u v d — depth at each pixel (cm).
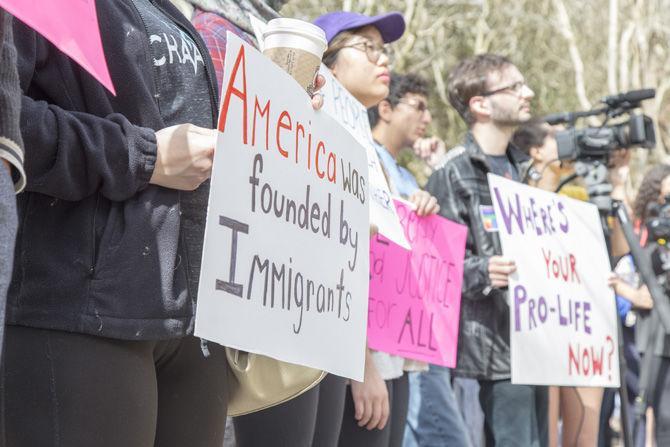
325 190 291
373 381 459
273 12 404
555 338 589
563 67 2305
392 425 520
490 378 575
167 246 255
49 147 234
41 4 194
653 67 2303
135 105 266
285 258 266
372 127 633
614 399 884
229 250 241
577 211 627
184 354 278
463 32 2092
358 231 311
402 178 618
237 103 248
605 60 2341
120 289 246
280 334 261
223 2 372
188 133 256
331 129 297
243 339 244
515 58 2194
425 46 2020
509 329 583
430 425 590
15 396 236
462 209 590
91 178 243
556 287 596
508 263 564
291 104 274
